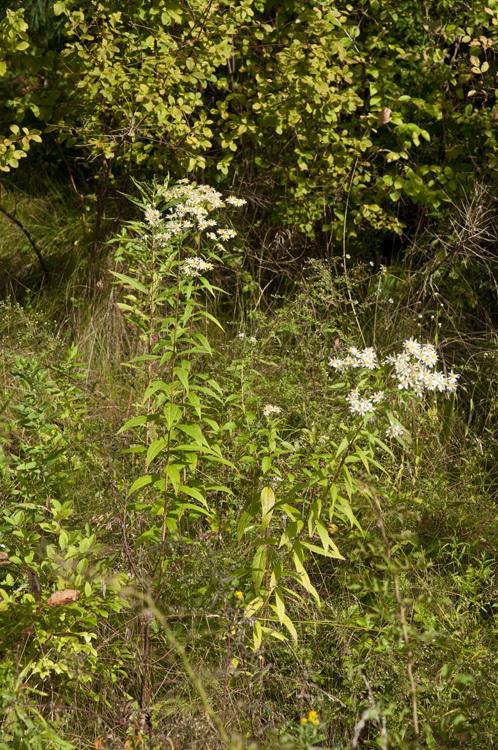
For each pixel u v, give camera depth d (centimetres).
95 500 327
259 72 510
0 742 204
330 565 324
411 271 520
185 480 321
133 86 454
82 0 465
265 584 259
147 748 224
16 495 313
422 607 285
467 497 364
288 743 202
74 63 453
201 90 552
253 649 256
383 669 263
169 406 255
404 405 391
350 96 492
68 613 241
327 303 437
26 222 659
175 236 321
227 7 479
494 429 419
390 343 469
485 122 514
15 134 453
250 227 553
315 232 565
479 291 525
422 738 234
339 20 501
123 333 492
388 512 244
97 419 386
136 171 542
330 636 284
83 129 477
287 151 551
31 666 233
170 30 490
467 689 242
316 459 307
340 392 362
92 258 519
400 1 531
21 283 571
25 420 318
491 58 561
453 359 463
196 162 481
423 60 516
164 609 273
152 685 254
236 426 296
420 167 514
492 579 312
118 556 296
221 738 218
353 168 528
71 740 235
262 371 413
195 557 275
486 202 533
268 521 248
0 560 264
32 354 368
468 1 535
